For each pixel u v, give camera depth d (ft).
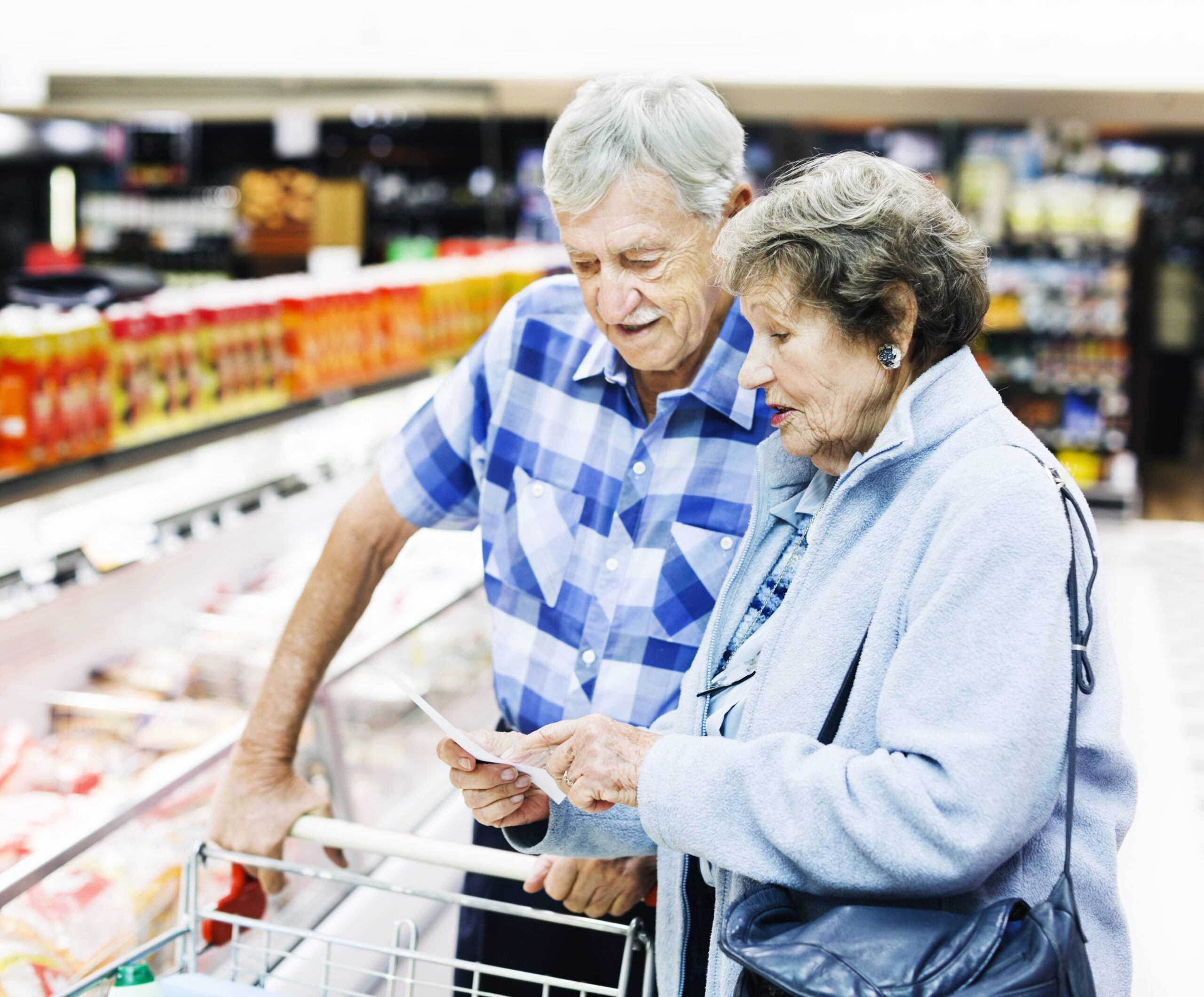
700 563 5.41
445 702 10.07
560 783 4.68
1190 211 37.45
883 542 3.90
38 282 11.00
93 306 10.57
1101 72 11.21
